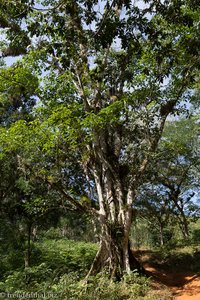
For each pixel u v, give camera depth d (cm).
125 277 1128
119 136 1436
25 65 1341
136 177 1352
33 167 1338
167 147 1579
